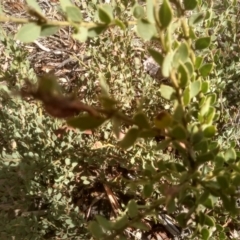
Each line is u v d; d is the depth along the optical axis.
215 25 1.69
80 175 1.82
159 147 0.75
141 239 1.79
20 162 1.55
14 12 2.51
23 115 1.62
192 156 0.80
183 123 0.77
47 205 1.74
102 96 0.62
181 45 0.72
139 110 0.68
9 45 1.58
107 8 0.71
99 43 1.72
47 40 2.40
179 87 0.73
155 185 1.54
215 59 1.40
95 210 1.87
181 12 0.82
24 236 1.48
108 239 0.79
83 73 2.16
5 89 1.53
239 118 1.76
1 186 1.58
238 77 1.78
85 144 1.68
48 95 0.52
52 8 2.45
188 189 0.87
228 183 0.80
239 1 1.93
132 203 0.81
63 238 1.55
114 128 0.64
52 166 1.59
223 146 1.51
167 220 1.78
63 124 1.69
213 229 1.29
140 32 0.66
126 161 1.70
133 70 1.84
